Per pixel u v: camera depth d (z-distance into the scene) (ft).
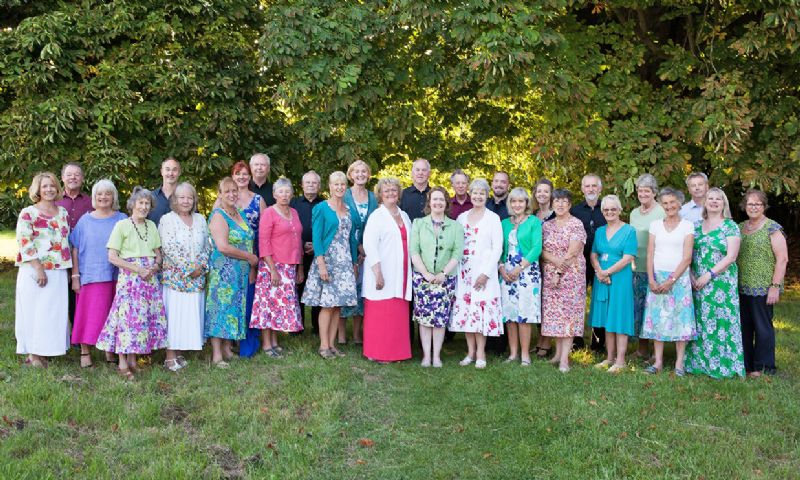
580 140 25.70
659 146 25.71
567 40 27.04
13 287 30.73
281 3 27.53
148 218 18.88
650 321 18.56
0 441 12.51
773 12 23.54
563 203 18.74
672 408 15.64
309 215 21.43
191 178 27.94
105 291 17.43
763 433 14.32
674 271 18.17
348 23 25.23
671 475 12.34
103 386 15.92
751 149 27.55
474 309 18.85
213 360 18.63
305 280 22.04
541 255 19.07
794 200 38.83
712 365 18.16
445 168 29.99
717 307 18.13
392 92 26.91
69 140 26.91
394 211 19.20
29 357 17.21
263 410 15.02
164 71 27.32
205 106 29.19
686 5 27.63
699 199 19.77
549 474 12.48
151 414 14.33
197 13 28.53
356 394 16.39
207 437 13.56
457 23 23.61
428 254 18.80
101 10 27.66
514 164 33.73
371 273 19.01
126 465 12.24
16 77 25.68
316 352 19.93
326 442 13.53
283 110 33.32
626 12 30.73
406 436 14.07
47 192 16.81
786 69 27.91
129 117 26.53
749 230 18.95
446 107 30.48
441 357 20.29
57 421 13.69
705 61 27.81
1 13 28.84
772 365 18.71
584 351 21.16
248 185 21.42
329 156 27.32
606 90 26.78
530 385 17.21
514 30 22.91
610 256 18.76
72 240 17.48
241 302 18.62
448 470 12.53
